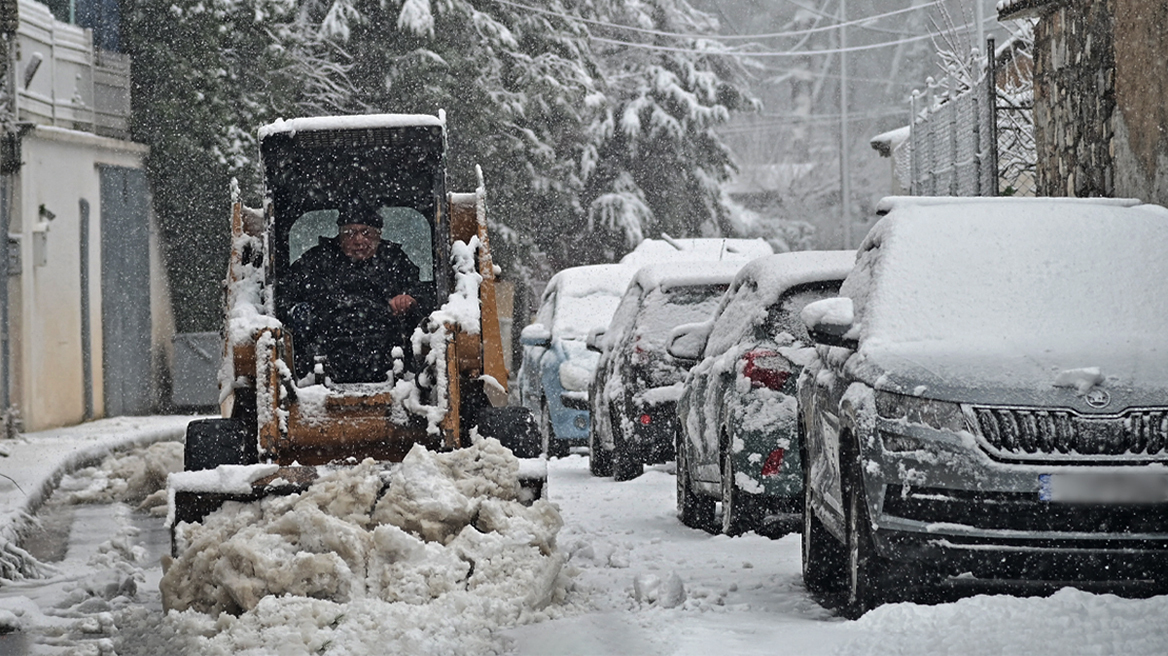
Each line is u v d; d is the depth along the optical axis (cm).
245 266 2097
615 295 3962
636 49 9769
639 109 9494
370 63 7062
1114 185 2666
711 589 1681
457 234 2144
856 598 1499
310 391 1875
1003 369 1466
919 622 1376
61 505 2878
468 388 1984
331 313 2153
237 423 1902
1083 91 2862
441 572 1545
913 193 4597
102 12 5878
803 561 1780
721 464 2181
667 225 9500
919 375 1470
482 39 7281
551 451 3716
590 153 9188
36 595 1861
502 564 1573
